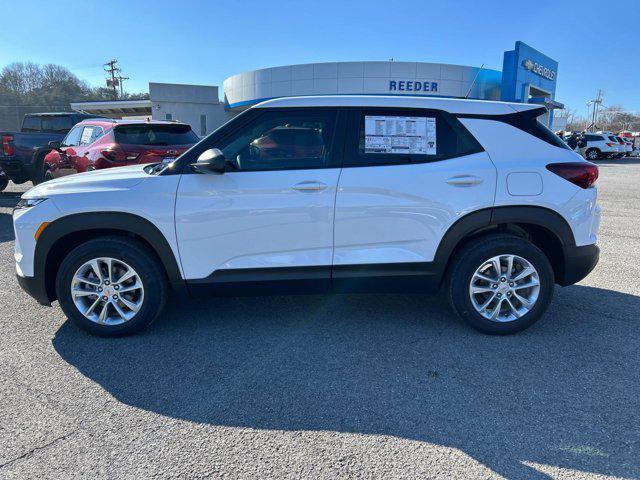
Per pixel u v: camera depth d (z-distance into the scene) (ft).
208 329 12.36
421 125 11.47
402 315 13.26
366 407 8.90
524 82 84.99
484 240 11.51
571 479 7.06
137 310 11.55
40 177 36.86
